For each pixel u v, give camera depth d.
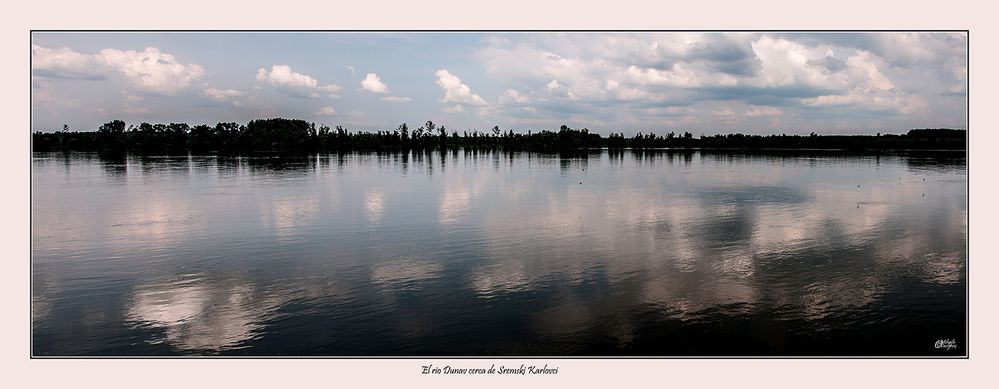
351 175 81.06
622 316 20.09
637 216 42.06
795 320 19.73
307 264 27.50
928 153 163.12
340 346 17.89
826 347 17.70
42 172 83.81
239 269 26.72
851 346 17.77
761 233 34.97
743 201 51.06
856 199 52.03
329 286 23.89
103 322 20.16
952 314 20.22
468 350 17.48
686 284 23.77
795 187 63.56
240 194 55.75
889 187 62.72
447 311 20.72
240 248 31.14
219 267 27.12
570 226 37.69
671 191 59.62
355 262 27.81
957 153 162.62
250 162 113.81
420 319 19.98
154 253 30.03
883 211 44.25
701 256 28.67
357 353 17.41
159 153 157.88
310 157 139.88
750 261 27.59
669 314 20.28
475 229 36.62
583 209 45.91
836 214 42.78
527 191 59.56
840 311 20.58
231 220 40.38
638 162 122.62
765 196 54.81
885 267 26.42
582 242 32.31
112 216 42.22
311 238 33.84
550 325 19.31
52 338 18.80
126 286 24.20
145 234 35.22
